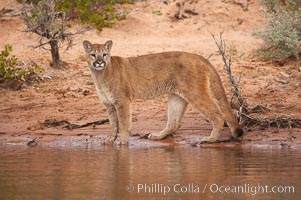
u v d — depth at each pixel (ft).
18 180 54.39
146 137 73.77
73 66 95.71
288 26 95.55
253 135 73.00
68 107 84.99
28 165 60.75
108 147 70.49
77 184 52.85
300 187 51.52
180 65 71.41
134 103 85.87
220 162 61.11
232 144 70.85
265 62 95.55
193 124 77.97
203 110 70.95
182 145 71.05
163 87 72.18
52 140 73.87
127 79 71.61
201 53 98.07
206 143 71.26
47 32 94.27
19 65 94.63
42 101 86.84
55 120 79.51
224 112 71.15
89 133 76.33
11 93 89.35
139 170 57.77
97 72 71.15
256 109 79.41
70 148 70.23
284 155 64.49
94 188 51.44
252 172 56.70
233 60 96.07
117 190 50.85
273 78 90.94
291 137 72.18
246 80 90.38
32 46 94.99
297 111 80.53
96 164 60.75
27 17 94.99
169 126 73.10
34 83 91.56
